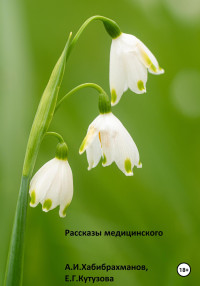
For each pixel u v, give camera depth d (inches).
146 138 15.6
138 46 10.6
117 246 14.1
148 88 16.7
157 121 16.1
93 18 10.6
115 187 14.8
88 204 14.6
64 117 15.4
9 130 12.9
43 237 13.8
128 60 10.6
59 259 13.8
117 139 10.5
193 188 15.1
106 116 10.6
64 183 10.5
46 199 10.5
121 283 13.8
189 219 14.7
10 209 12.9
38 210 13.9
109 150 10.5
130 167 10.5
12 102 13.0
